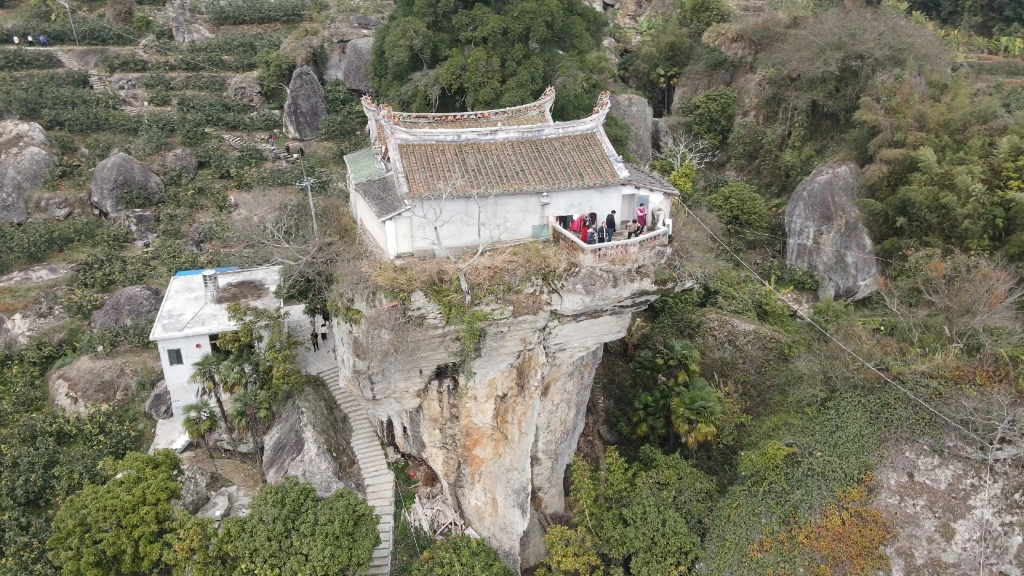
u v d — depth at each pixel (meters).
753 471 28.06
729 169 50.38
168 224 45.00
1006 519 25.16
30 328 37.91
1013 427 25.95
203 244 43.88
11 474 29.17
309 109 53.88
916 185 38.81
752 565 25.62
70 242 43.91
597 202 26.62
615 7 71.50
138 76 57.16
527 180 25.42
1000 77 52.09
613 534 27.44
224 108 55.81
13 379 35.09
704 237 38.62
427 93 38.56
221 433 31.08
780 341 35.78
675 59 57.34
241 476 30.17
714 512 27.83
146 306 38.19
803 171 46.56
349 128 53.94
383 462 31.12
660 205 27.52
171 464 26.45
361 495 29.14
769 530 26.14
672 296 37.53
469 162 25.67
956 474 26.05
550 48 39.50
